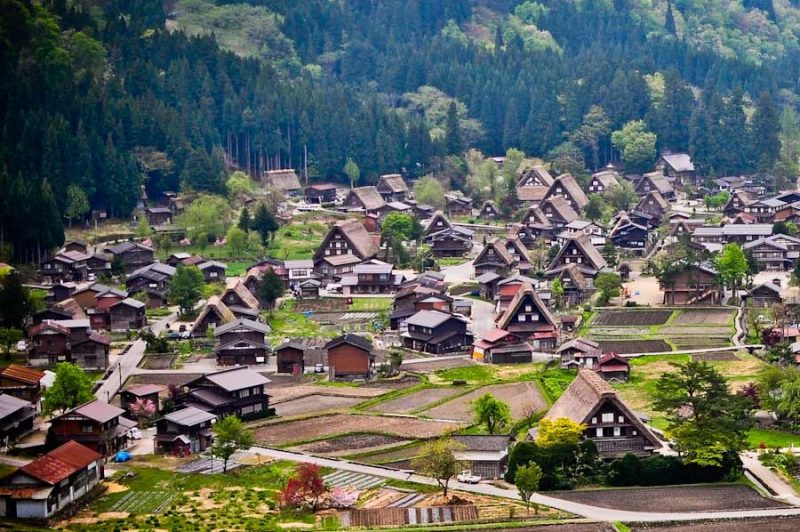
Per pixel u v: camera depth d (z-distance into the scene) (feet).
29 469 454.81
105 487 485.97
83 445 515.09
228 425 513.45
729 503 451.12
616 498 460.55
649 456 494.18
